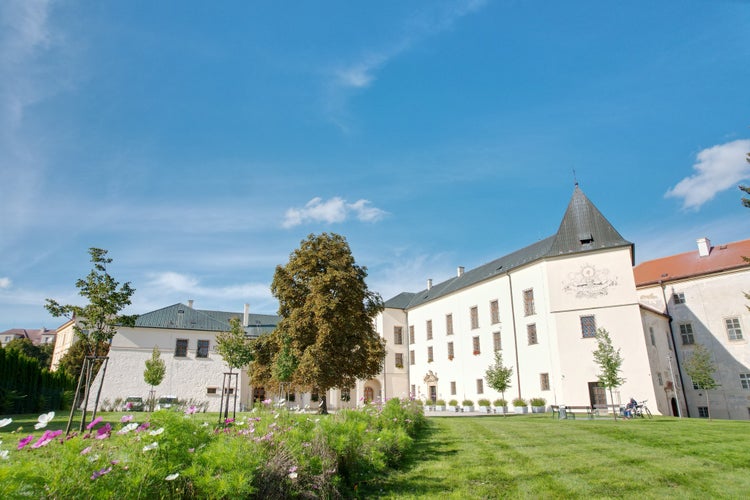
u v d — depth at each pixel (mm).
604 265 34812
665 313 41219
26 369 27531
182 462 5336
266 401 11109
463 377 46125
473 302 46031
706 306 38969
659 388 32812
